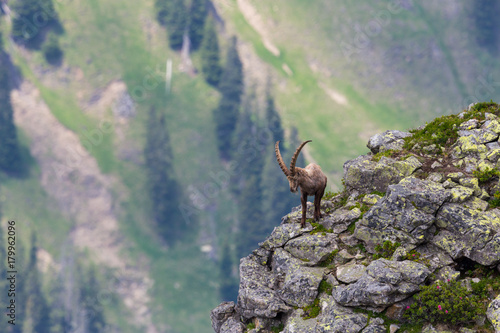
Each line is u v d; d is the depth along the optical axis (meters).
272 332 12.17
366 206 13.61
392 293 10.77
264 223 179.00
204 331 159.75
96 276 174.75
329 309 11.33
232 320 13.30
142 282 174.50
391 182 13.92
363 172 14.34
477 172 13.06
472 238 11.26
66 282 170.50
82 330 161.00
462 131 14.62
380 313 10.91
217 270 177.12
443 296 10.40
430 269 11.20
